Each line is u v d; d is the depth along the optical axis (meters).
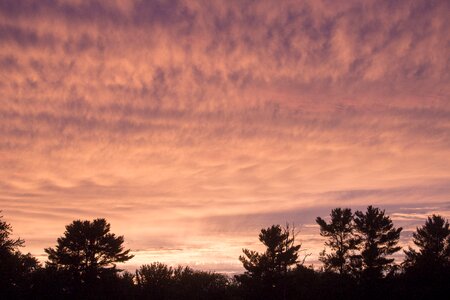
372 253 44.47
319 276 47.19
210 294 44.72
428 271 43.75
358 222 47.34
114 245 44.88
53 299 39.66
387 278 44.47
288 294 43.97
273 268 45.19
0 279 36.16
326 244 47.56
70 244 44.03
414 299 40.84
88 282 43.38
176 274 48.28
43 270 42.19
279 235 45.69
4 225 34.94
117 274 44.88
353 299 42.78
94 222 45.31
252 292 44.62
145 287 43.69
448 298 40.00
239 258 46.41
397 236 46.22
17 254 38.25
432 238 48.31
